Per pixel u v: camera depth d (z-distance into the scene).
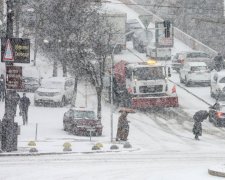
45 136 57.28
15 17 90.50
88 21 86.50
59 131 61.62
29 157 41.88
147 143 55.91
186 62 92.81
